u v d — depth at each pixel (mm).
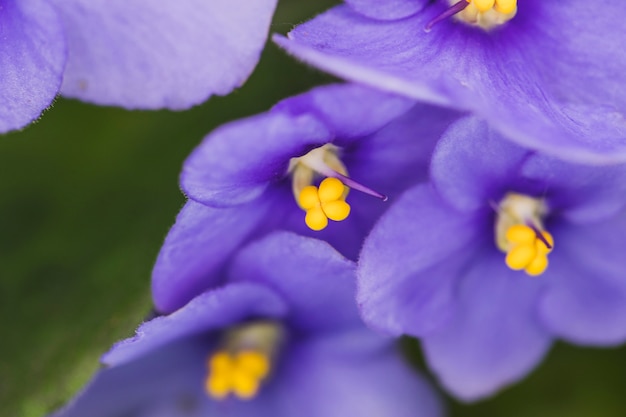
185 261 278
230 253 284
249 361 299
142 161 305
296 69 297
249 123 263
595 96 280
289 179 283
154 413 306
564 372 322
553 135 260
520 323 301
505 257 293
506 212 288
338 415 306
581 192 286
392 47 275
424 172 282
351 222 285
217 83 275
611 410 322
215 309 287
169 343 293
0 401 291
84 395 297
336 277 282
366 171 284
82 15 276
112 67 278
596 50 280
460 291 294
